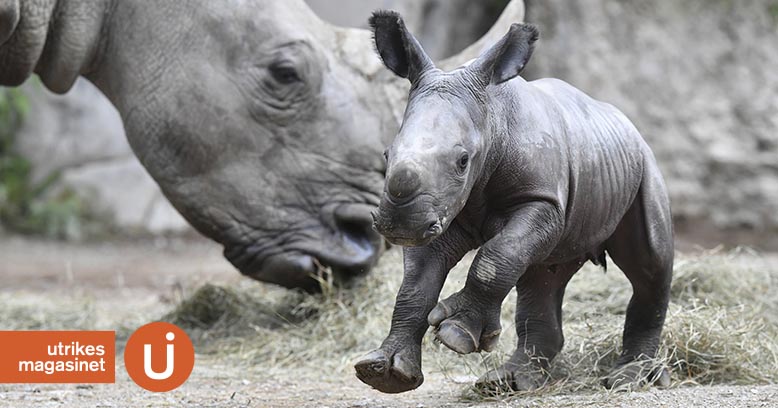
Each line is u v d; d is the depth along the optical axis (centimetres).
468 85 727
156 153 1189
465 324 731
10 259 2344
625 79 2716
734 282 1252
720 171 2650
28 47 1180
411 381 743
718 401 798
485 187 764
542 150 770
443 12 2834
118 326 1370
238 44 1176
